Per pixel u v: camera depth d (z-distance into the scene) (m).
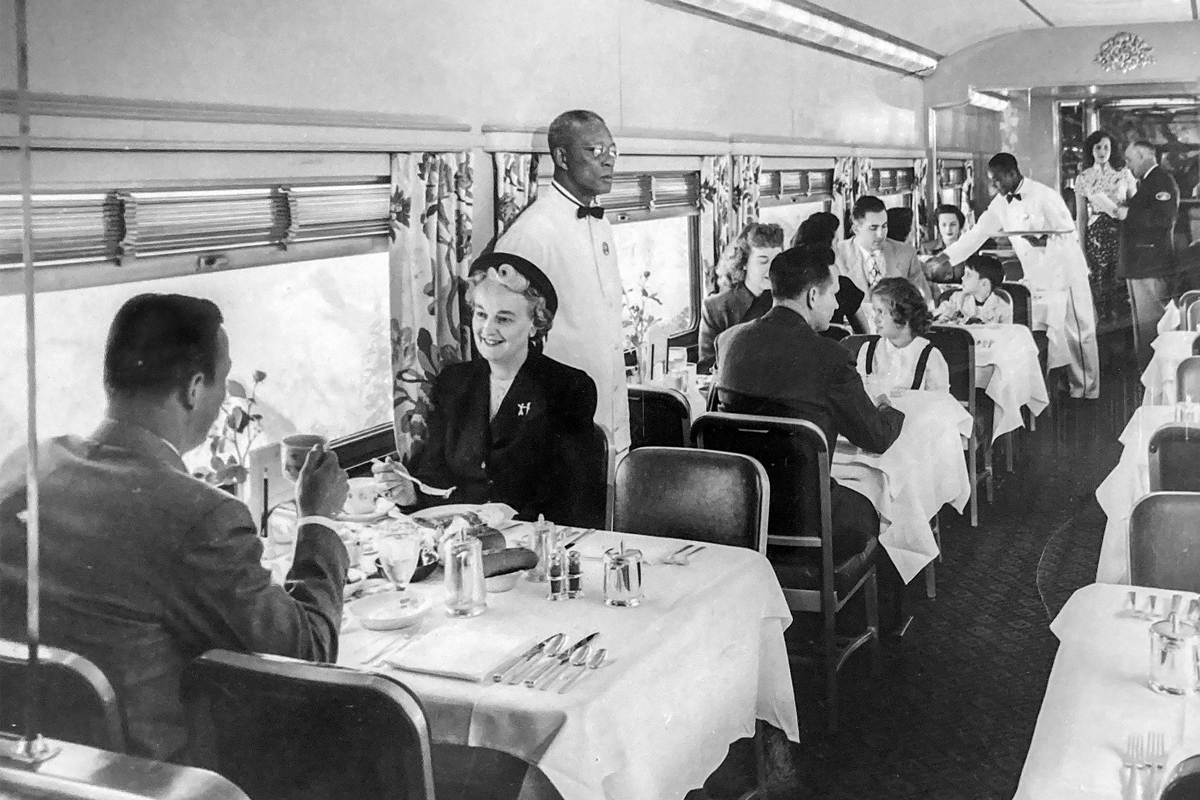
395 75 2.44
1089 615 1.63
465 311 2.51
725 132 2.19
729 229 2.23
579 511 2.46
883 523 2.20
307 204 2.46
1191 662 1.43
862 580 2.23
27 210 2.26
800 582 2.30
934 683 2.09
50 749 1.44
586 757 1.61
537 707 1.62
